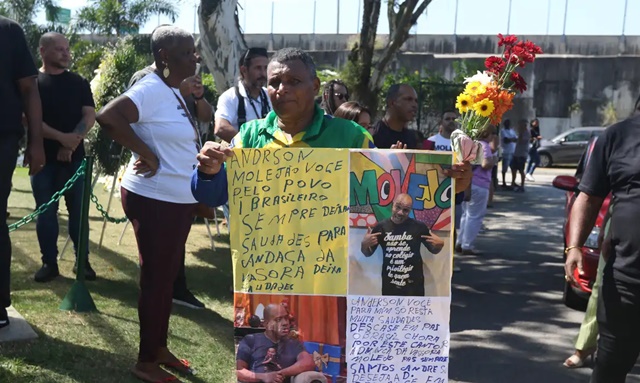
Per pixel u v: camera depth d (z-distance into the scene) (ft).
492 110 9.09
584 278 21.18
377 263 9.12
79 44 51.67
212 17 28.99
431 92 60.64
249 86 19.15
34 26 66.28
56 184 19.88
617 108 112.27
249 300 9.18
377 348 9.17
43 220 19.70
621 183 11.15
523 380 16.65
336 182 9.11
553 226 41.70
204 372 14.62
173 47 13.78
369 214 9.11
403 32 42.09
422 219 9.11
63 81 19.70
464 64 77.30
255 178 9.16
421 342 9.18
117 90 23.09
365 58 43.62
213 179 9.22
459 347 19.02
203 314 18.63
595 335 17.19
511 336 20.08
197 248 26.94
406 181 9.08
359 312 9.15
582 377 16.97
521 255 32.40
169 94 13.70
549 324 21.39
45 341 14.66
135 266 22.58
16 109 14.08
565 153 90.99
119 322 16.60
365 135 9.56
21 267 21.16
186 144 13.64
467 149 8.95
